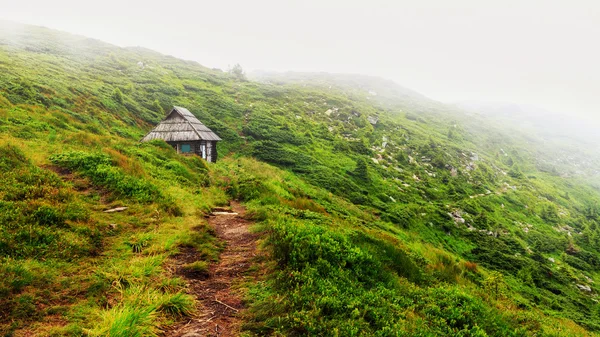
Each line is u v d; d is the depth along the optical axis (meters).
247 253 8.93
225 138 47.44
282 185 27.09
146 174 15.61
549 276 29.66
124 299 5.45
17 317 4.59
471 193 53.25
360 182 41.31
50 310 4.88
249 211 14.98
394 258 10.55
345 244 8.83
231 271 7.55
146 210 10.88
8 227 6.89
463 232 35.22
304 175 37.16
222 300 6.09
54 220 7.92
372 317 5.76
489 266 28.42
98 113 35.53
